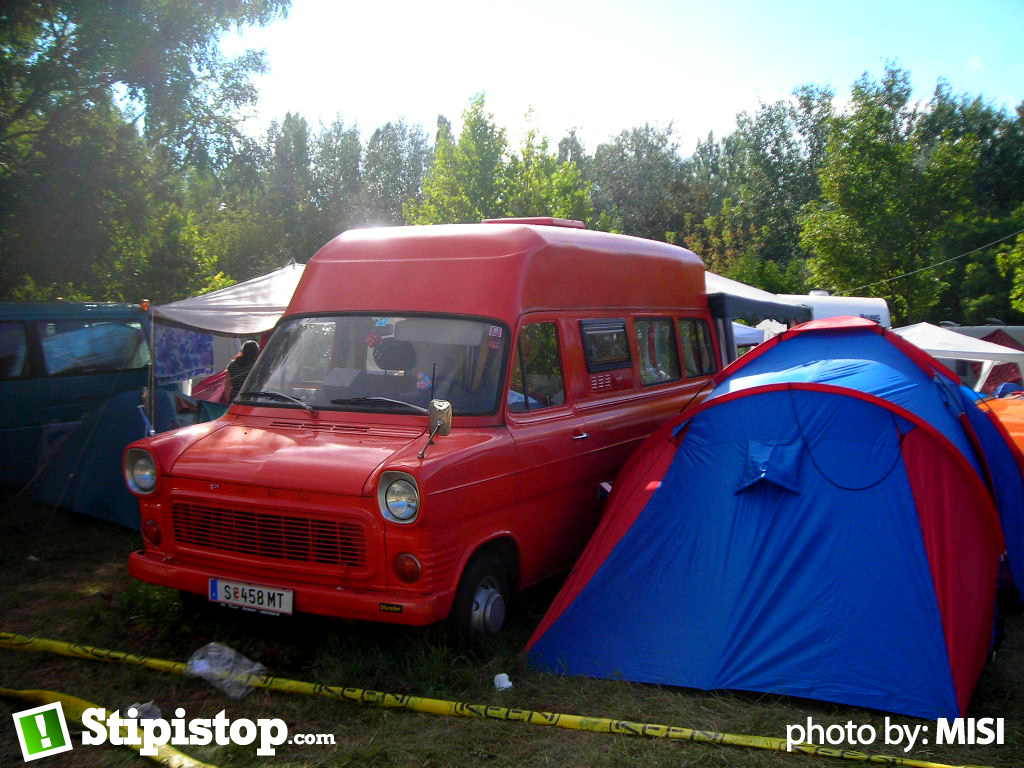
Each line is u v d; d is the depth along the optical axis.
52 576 6.70
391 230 6.14
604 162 57.47
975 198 45.09
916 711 4.24
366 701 4.39
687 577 4.99
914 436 5.01
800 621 4.62
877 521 4.79
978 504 4.93
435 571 4.49
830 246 31.38
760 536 4.92
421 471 4.41
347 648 4.98
